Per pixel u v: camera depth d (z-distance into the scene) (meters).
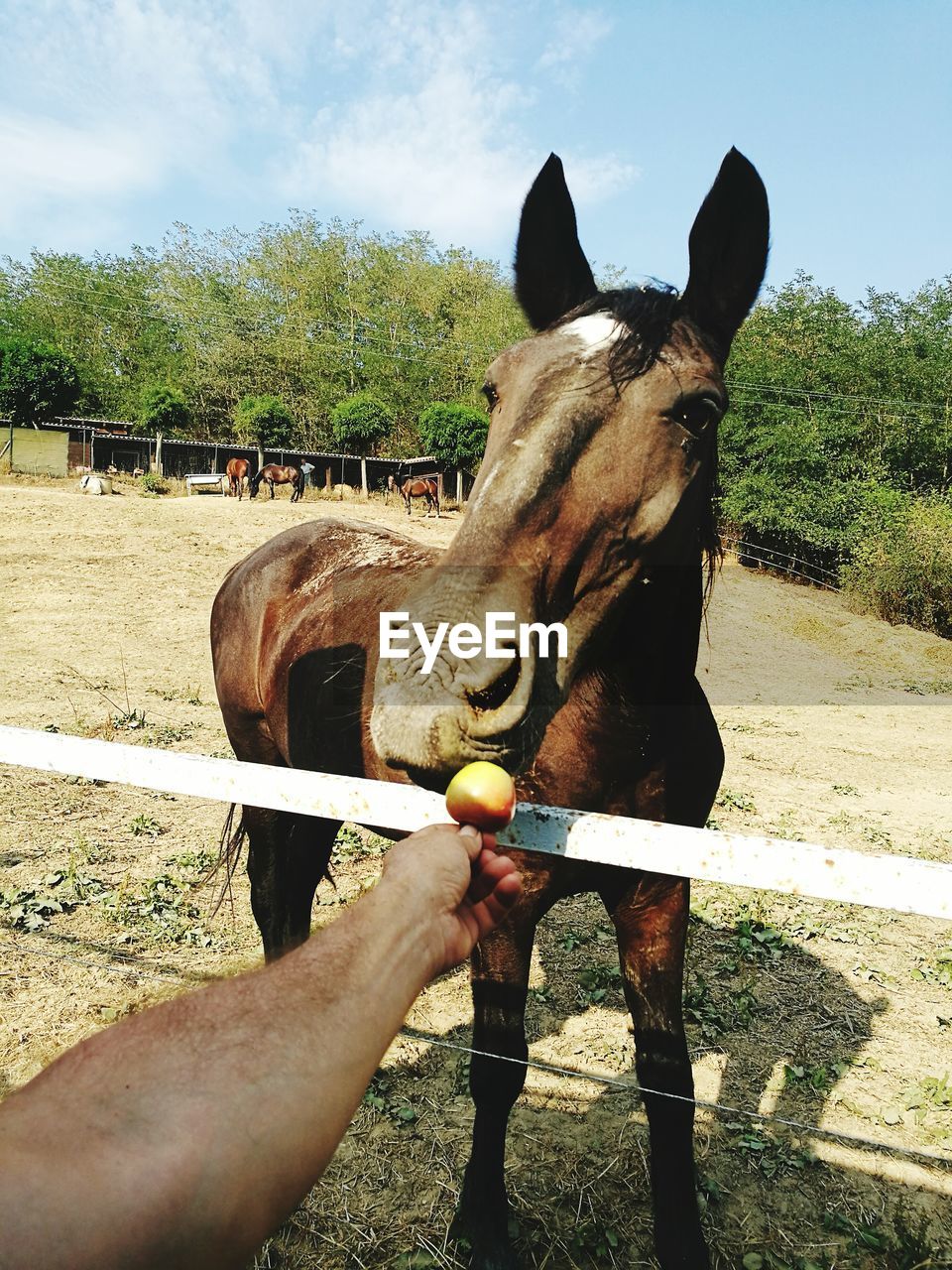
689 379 1.64
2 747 1.72
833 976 3.85
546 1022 3.36
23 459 28.95
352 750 2.48
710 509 1.95
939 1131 2.79
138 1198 0.36
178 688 8.78
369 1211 2.39
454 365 48.75
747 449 22.45
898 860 1.08
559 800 1.89
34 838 4.77
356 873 4.59
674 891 1.97
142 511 19.17
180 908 4.00
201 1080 0.43
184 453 34.06
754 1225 2.40
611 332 1.69
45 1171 0.36
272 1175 0.41
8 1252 0.32
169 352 52.78
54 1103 0.40
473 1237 2.05
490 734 1.29
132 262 55.81
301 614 3.09
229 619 3.55
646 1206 2.42
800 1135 2.77
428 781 1.27
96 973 3.39
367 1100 2.82
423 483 25.70
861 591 18.62
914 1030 3.44
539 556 1.51
